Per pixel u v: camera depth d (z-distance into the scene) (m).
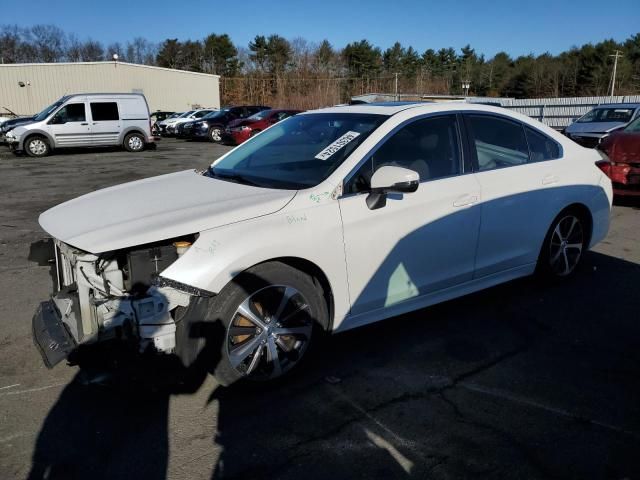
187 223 2.78
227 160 4.09
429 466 2.50
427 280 3.65
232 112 24.80
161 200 3.20
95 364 2.76
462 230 3.73
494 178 3.91
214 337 2.81
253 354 2.99
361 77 66.31
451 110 3.86
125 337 2.74
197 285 2.67
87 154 18.45
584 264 5.36
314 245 3.03
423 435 2.72
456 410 2.94
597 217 4.78
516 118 4.24
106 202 3.30
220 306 2.81
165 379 2.79
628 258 5.58
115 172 13.29
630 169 7.53
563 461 2.54
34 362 3.46
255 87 58.81
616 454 2.59
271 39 66.06
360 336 3.81
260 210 2.94
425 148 3.64
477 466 2.50
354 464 2.52
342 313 3.28
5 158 17.16
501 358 3.51
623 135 7.91
